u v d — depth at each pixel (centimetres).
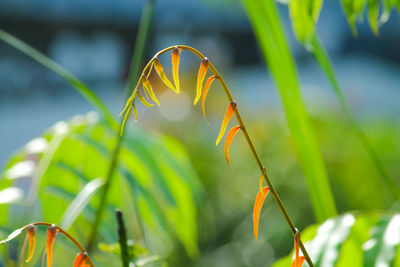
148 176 114
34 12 855
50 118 738
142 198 112
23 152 109
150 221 114
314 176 107
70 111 777
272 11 105
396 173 319
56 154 109
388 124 366
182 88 474
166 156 117
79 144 111
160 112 412
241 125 67
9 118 724
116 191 110
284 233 309
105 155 111
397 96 884
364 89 878
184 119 406
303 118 107
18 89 813
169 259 262
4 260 94
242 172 345
